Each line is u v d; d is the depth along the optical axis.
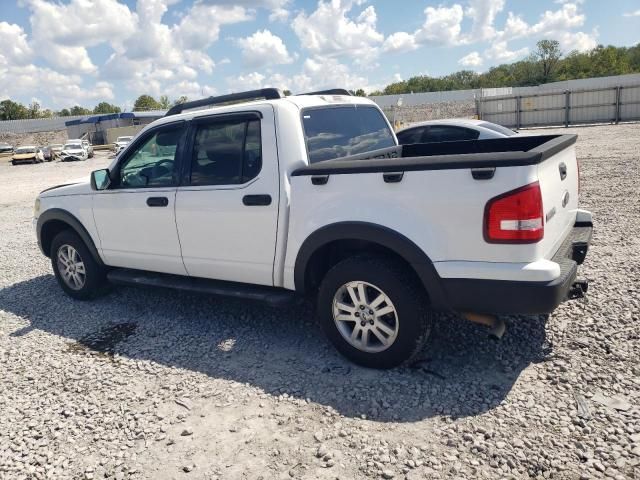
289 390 3.33
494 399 3.03
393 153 4.81
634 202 8.02
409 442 2.72
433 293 3.13
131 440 2.94
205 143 4.09
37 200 5.53
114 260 4.95
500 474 2.43
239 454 2.74
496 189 2.84
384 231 3.18
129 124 56.91
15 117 96.81
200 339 4.23
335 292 3.48
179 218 4.25
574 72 86.06
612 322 3.82
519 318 4.04
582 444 2.58
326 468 2.58
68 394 3.52
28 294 5.85
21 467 2.78
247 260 3.94
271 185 3.71
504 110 32.22
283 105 3.76
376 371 3.47
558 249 3.35
